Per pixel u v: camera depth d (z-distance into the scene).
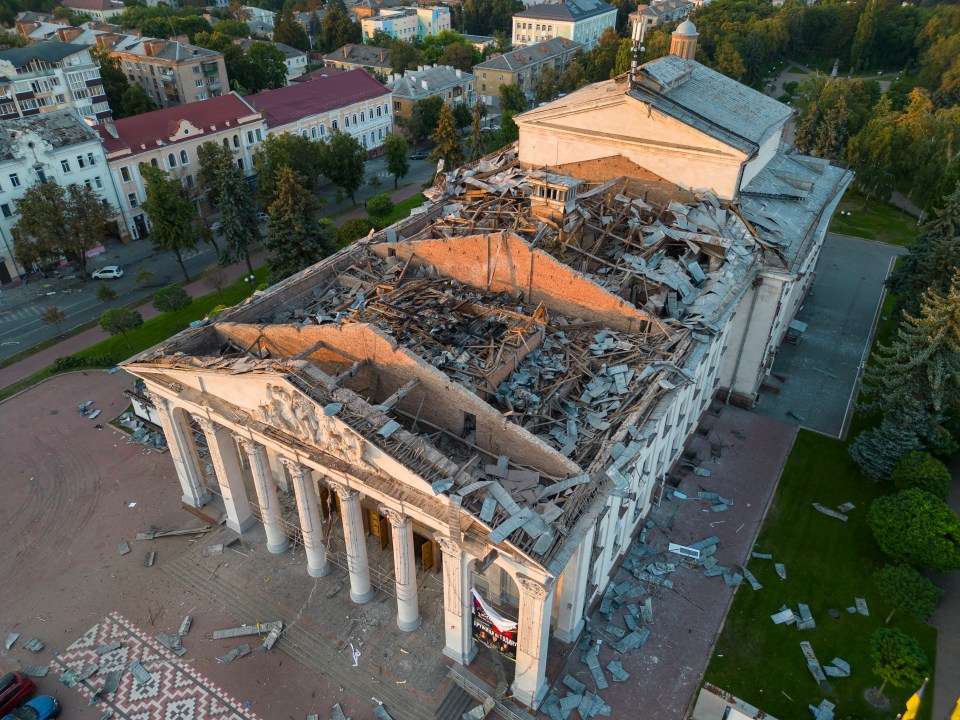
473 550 28.09
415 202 99.81
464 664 34.44
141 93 112.44
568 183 44.66
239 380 33.09
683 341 38.38
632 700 33.38
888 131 89.44
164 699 34.06
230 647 36.31
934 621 37.75
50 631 37.47
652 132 49.66
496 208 51.19
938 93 126.62
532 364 37.50
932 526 38.00
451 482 28.30
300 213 67.19
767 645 36.09
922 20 164.38
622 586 38.88
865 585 39.50
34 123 78.19
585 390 35.72
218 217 95.19
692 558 40.53
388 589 38.72
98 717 33.44
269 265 69.00
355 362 34.88
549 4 181.12
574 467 29.91
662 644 36.00
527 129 55.81
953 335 43.03
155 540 42.97
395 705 33.22
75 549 42.50
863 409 48.41
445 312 40.72
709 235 46.75
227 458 39.47
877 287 72.44
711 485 46.16
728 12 178.38
